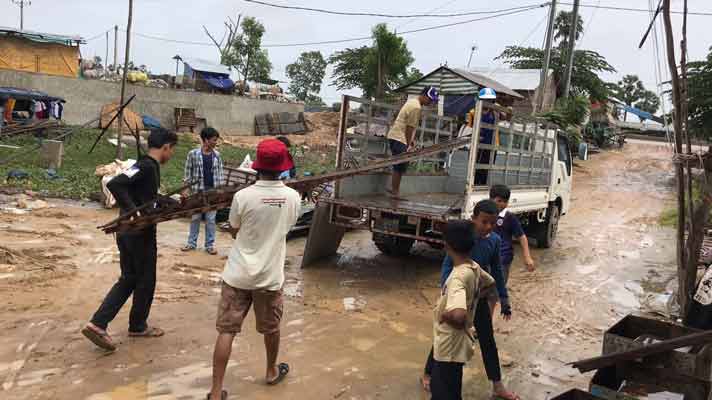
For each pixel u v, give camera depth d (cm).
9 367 418
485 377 481
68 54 2556
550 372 503
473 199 721
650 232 1284
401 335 557
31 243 747
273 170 389
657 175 2480
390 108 873
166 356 458
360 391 431
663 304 721
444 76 2120
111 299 452
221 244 864
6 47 2420
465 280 346
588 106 2362
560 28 3403
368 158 838
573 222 1387
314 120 3278
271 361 421
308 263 791
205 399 395
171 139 469
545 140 980
